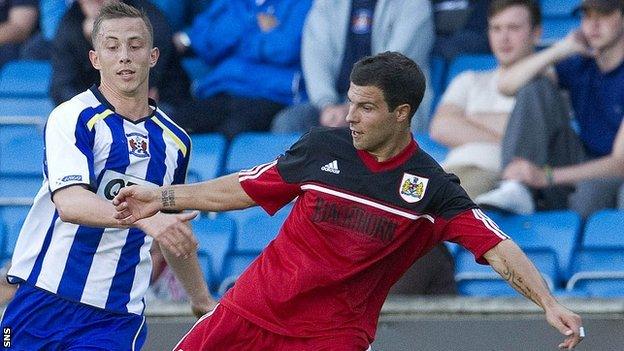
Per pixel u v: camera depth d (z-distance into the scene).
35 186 32.25
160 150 18.16
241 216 30.05
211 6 34.19
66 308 18.05
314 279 16.03
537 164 27.97
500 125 29.20
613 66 28.83
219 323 16.52
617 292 26.88
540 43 33.38
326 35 31.12
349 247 16.00
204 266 28.64
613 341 20.19
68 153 17.36
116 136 17.80
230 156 30.98
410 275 21.20
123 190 15.88
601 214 27.58
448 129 29.50
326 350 16.14
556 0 34.06
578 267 27.48
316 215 16.06
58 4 35.66
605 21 28.45
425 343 20.44
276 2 32.41
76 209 16.84
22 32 36.22
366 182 15.98
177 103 32.31
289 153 16.25
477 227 16.03
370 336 16.48
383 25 30.95
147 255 18.44
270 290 16.27
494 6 29.09
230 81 32.22
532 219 27.81
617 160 27.97
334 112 30.48
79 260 18.00
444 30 33.47
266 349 16.41
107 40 17.73
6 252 30.28
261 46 32.16
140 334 18.47
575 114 29.38
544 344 20.20
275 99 32.00
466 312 20.47
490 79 29.89
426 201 16.00
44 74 34.94
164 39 31.81
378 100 15.66
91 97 17.92
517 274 15.87
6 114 34.59
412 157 16.08
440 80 32.50
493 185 28.16
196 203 16.09
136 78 17.78
